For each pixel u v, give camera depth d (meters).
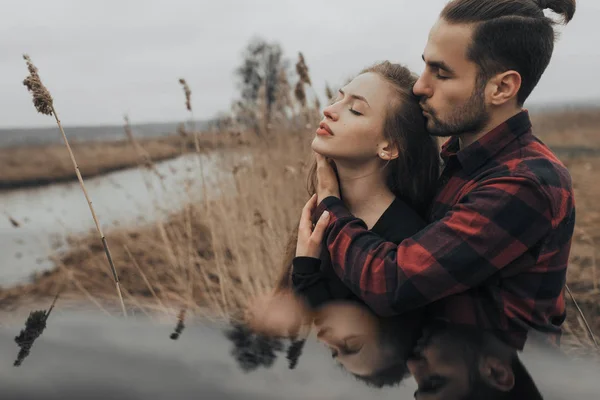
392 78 1.23
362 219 1.22
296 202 2.72
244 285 2.23
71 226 5.22
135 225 4.49
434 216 1.23
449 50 1.11
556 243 1.13
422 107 1.20
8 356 0.49
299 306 0.98
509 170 1.09
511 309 1.05
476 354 0.72
